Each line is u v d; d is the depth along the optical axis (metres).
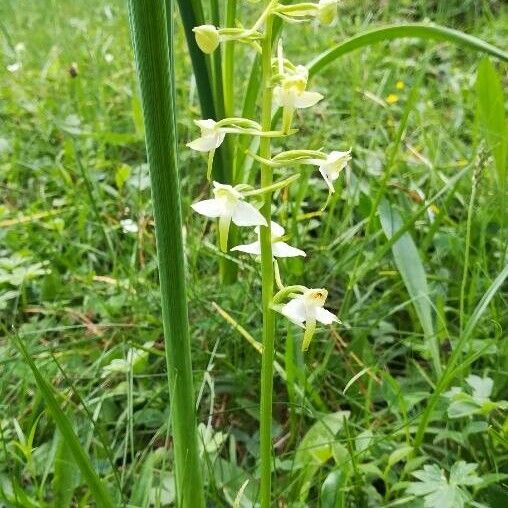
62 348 0.27
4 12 0.71
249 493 0.21
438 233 0.32
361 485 0.20
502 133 0.29
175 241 0.16
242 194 0.15
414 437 0.23
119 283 0.30
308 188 0.37
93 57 0.55
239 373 0.26
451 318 0.29
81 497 0.22
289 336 0.22
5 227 0.35
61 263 0.33
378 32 0.27
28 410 0.24
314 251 0.32
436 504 0.18
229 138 0.29
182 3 0.27
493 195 0.32
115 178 0.39
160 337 0.28
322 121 0.44
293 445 0.24
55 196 0.39
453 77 0.50
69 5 0.73
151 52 0.14
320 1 0.15
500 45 0.55
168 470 0.23
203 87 0.28
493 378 0.24
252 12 0.62
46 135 0.42
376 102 0.44
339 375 0.26
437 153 0.37
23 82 0.52
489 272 0.30
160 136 0.15
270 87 0.15
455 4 0.69
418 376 0.26
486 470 0.21
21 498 0.19
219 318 0.27
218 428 0.25
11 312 0.31
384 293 0.30
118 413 0.25
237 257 0.30
